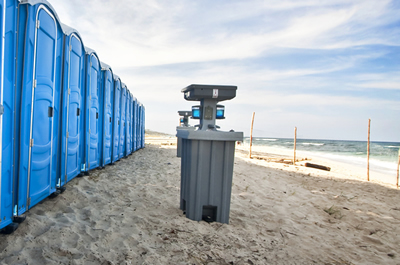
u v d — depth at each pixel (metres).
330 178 8.13
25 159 2.90
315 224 3.92
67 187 4.52
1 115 2.38
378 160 24.16
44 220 3.05
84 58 5.31
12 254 2.29
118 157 8.43
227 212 3.49
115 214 3.51
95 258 2.32
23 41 2.72
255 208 4.40
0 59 2.32
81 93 5.31
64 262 2.23
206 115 3.53
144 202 4.18
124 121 9.29
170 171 7.04
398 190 6.99
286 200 5.09
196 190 3.41
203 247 2.75
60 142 4.11
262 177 7.11
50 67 3.49
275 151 23.02
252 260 2.58
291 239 3.23
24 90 2.78
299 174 8.37
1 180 2.47
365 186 7.22
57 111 3.90
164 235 2.94
